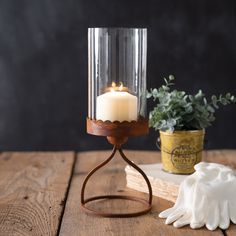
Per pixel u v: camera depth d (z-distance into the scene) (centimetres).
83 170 139
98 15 252
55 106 258
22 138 260
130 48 99
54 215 99
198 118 117
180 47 253
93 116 101
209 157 155
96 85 100
